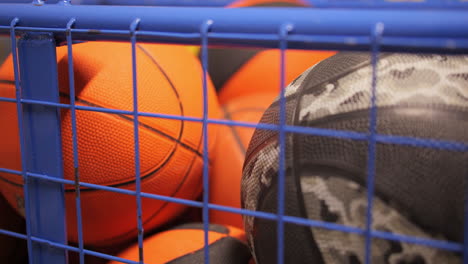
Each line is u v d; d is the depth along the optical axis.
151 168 0.64
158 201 0.68
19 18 0.48
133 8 0.43
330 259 0.43
